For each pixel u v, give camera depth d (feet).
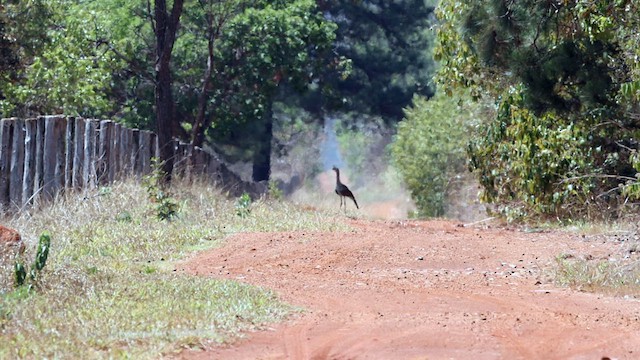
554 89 178.09
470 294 108.27
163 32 238.89
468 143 196.03
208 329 83.41
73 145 185.26
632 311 98.58
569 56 175.73
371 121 488.02
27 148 177.58
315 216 175.01
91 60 253.24
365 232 155.43
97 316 86.02
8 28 239.09
